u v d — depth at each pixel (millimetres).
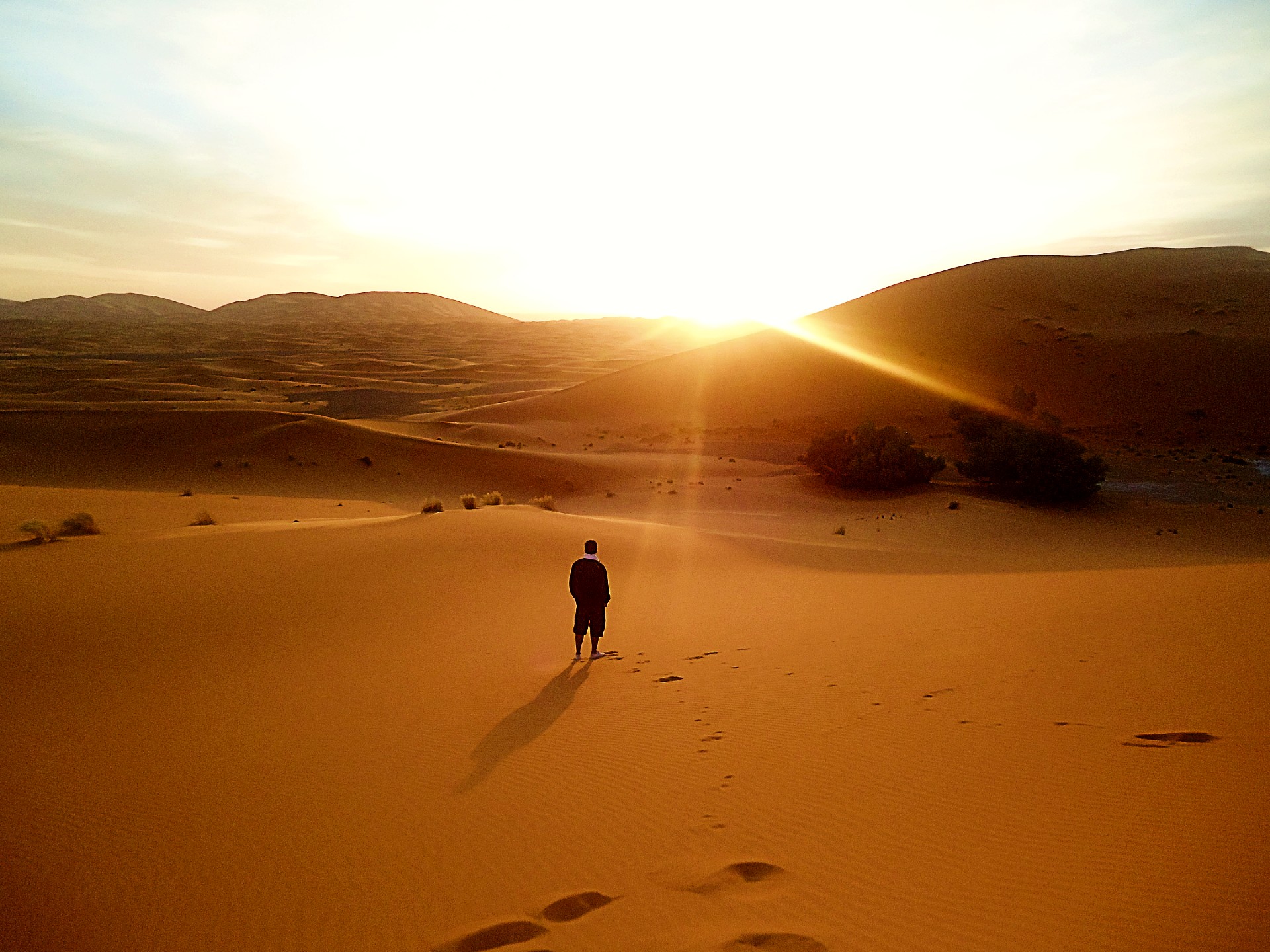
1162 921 3861
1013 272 142750
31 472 69188
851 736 7414
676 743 7789
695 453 93000
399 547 21469
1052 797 5535
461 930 4586
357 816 6566
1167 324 113000
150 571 18219
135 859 6051
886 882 4648
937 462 66500
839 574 22406
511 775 7285
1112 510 56938
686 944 4160
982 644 10914
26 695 10984
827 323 137250
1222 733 6410
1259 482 66188
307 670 12188
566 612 16219
